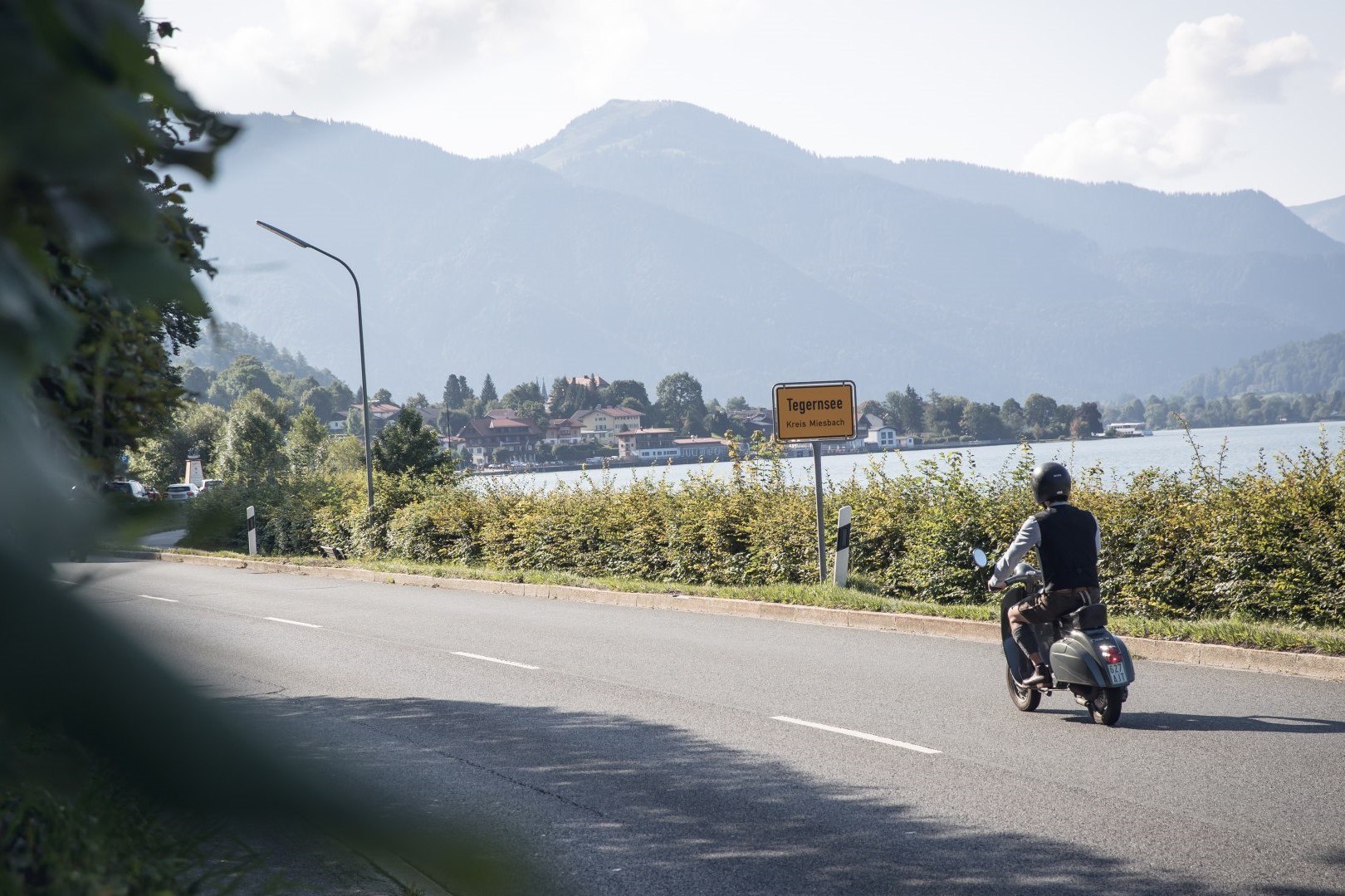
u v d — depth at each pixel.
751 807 12.80
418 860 2.10
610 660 23.17
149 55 1.59
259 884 6.18
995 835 11.61
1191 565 24.72
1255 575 23.58
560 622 29.92
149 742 1.97
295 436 102.44
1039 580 17.20
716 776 14.12
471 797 12.96
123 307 2.09
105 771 2.01
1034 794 12.97
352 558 55.16
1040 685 16.92
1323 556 22.44
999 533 29.22
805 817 12.39
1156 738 15.29
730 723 17.02
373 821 2.10
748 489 38.09
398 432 77.00
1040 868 10.64
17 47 1.49
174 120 1.76
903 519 31.94
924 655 22.92
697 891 10.24
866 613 27.86
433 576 43.31
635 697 19.22
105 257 1.65
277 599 37.34
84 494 1.82
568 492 45.03
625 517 40.94
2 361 1.52
